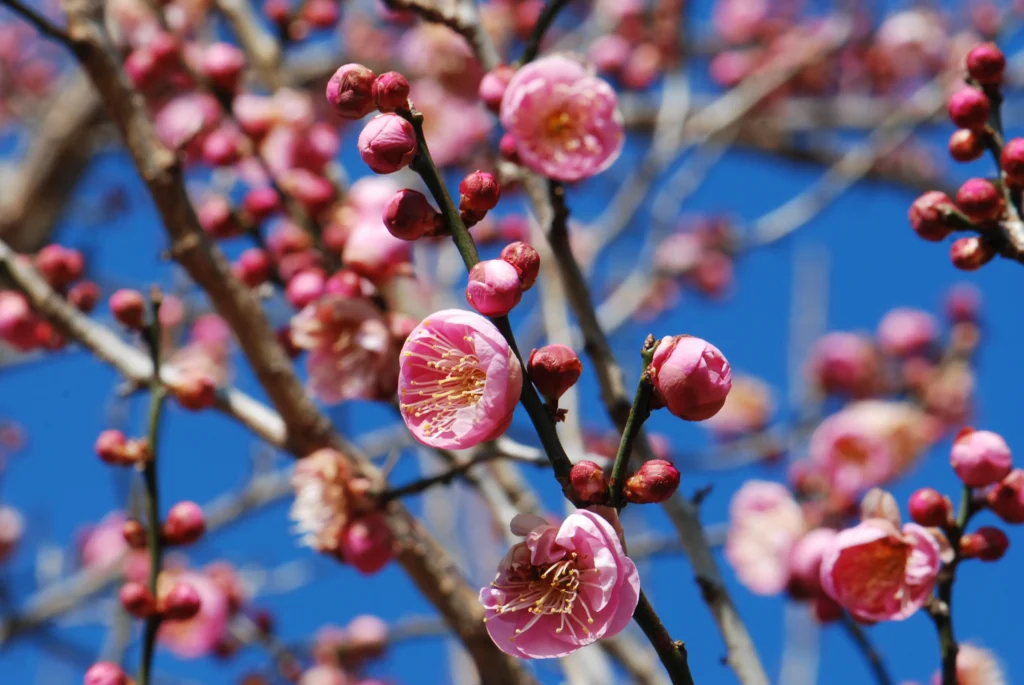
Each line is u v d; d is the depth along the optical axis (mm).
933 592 549
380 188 674
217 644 808
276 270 676
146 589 589
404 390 490
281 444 633
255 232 681
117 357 644
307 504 607
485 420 475
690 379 482
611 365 591
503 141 600
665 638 478
